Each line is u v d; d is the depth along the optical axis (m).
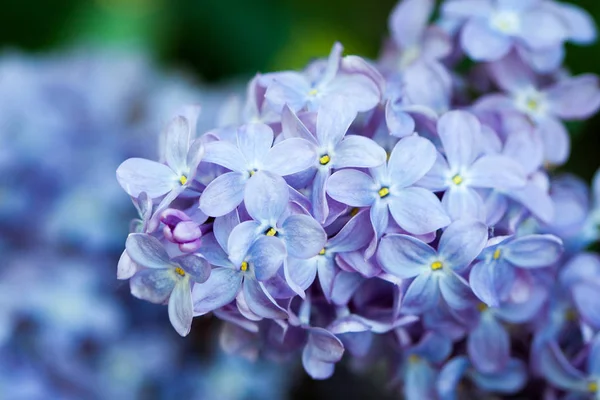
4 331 0.31
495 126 0.24
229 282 0.22
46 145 0.33
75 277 0.32
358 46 0.42
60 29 0.44
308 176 0.22
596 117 0.34
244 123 0.23
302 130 0.22
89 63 0.37
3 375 0.31
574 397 0.25
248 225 0.21
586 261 0.25
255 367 0.33
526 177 0.23
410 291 0.22
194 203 0.22
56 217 0.32
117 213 0.32
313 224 0.21
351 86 0.23
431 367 0.25
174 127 0.22
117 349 0.32
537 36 0.26
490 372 0.24
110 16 0.43
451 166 0.23
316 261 0.22
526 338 0.25
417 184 0.23
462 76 0.27
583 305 0.25
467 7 0.26
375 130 0.23
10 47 0.44
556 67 0.26
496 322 0.24
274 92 0.23
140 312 0.32
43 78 0.35
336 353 0.22
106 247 0.32
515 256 0.23
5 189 0.32
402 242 0.22
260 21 0.43
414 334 0.24
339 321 0.23
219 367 0.33
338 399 0.33
